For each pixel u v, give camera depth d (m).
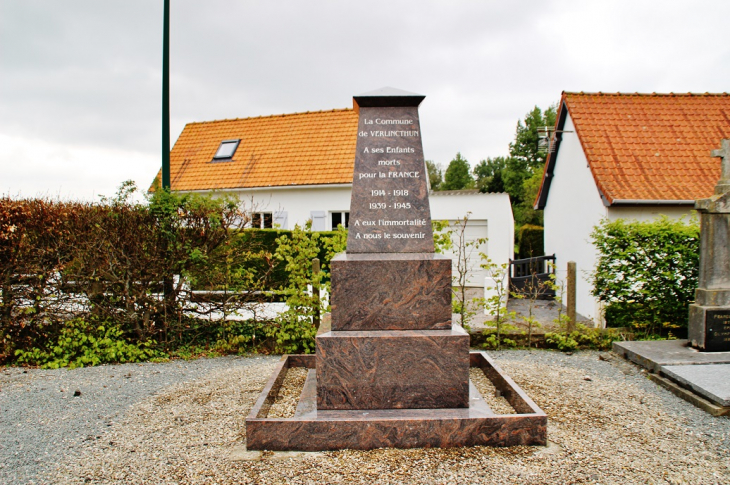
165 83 8.59
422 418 4.23
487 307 8.30
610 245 8.51
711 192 12.10
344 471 3.86
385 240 4.96
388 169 4.99
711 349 7.01
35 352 7.54
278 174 18.27
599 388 5.99
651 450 4.27
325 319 6.12
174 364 7.43
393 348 4.48
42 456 4.29
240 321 8.27
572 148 14.73
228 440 4.49
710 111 14.62
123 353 7.67
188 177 19.34
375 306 4.67
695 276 8.19
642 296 8.34
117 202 7.74
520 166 55.84
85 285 7.81
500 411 4.89
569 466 3.94
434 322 4.67
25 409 5.52
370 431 4.21
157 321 8.11
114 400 5.75
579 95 15.18
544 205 18.05
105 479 3.86
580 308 13.75
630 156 13.13
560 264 15.87
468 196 19.19
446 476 3.77
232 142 20.30
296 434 4.23
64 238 7.99
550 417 5.00
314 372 5.94
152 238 7.77
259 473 3.86
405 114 5.03
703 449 4.31
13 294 7.66
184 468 3.98
